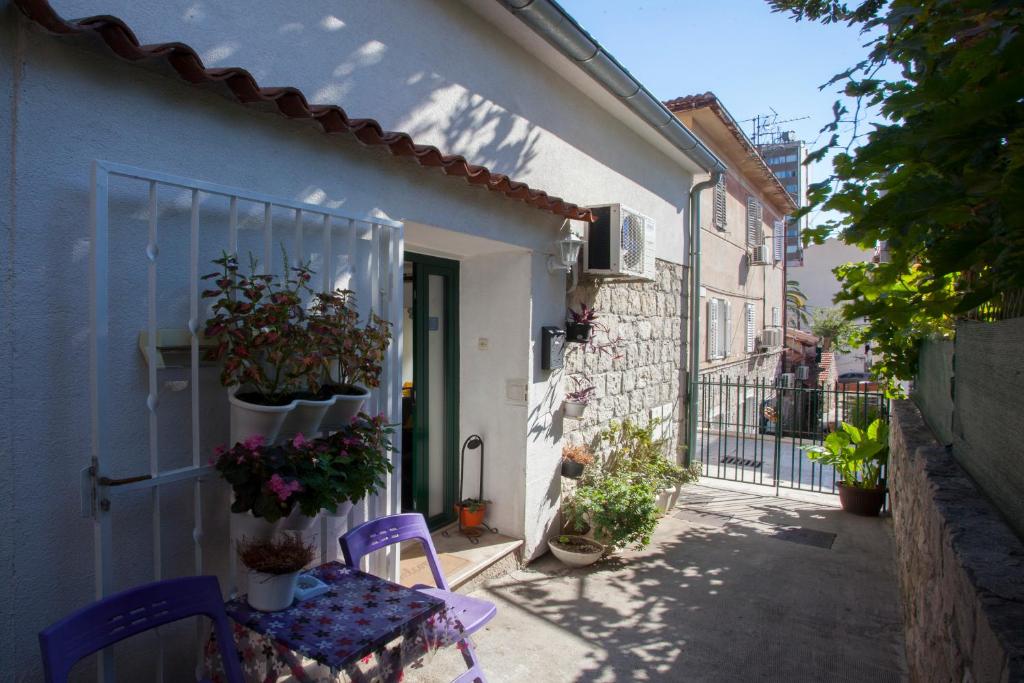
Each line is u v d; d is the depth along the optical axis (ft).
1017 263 3.92
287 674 8.89
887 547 18.48
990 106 3.17
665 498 21.24
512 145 14.96
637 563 16.74
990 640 4.58
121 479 7.06
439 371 16.21
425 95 12.38
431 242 14.14
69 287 7.09
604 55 15.52
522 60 15.34
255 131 9.00
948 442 11.01
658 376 23.34
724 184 38.29
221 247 8.64
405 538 10.00
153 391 7.37
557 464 16.97
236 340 7.68
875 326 16.42
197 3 8.50
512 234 14.55
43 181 6.84
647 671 11.44
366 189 10.74
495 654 11.82
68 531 7.14
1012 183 3.43
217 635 6.97
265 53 9.41
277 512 7.19
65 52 6.99
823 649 12.40
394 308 10.73
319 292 9.95
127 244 7.59
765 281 52.70
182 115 8.11
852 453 22.08
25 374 6.76
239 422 8.02
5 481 6.63
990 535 6.40
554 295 16.39
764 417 34.96
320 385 8.65
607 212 17.21
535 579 15.25
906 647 12.09
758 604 14.43
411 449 15.39
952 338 10.61
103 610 6.18
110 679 6.64
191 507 8.40
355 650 6.49
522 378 15.53
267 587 7.25
